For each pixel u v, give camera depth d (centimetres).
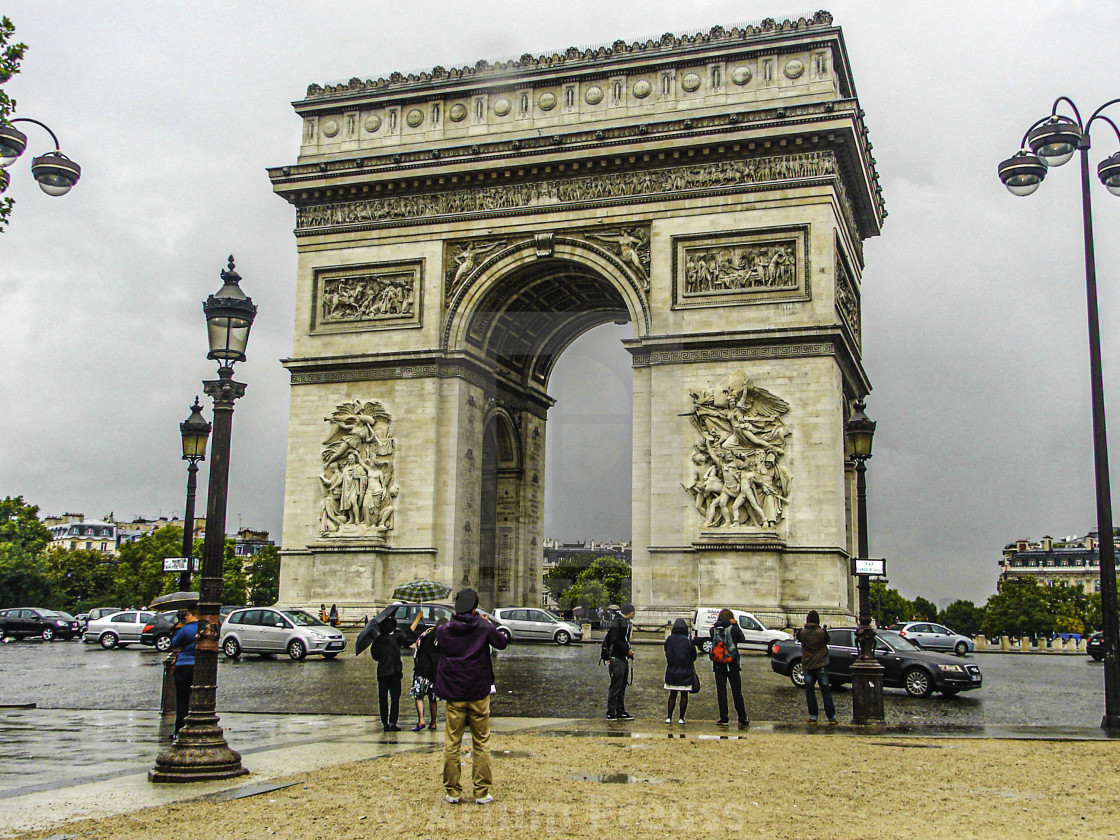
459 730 2017
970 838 1870
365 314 9219
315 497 8900
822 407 7894
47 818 1862
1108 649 4041
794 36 8512
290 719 3922
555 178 8931
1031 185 4459
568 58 9081
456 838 1686
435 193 9225
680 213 8538
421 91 9356
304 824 1791
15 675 6481
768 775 2509
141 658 8225
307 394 9125
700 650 6969
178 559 4697
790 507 7831
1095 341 4344
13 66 4147
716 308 8300
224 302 2661
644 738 3219
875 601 16612
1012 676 7306
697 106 8694
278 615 7225
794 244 8256
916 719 4256
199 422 4772
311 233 9462
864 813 2067
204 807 1956
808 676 4019
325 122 9644
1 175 4122
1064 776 2664
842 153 8506
